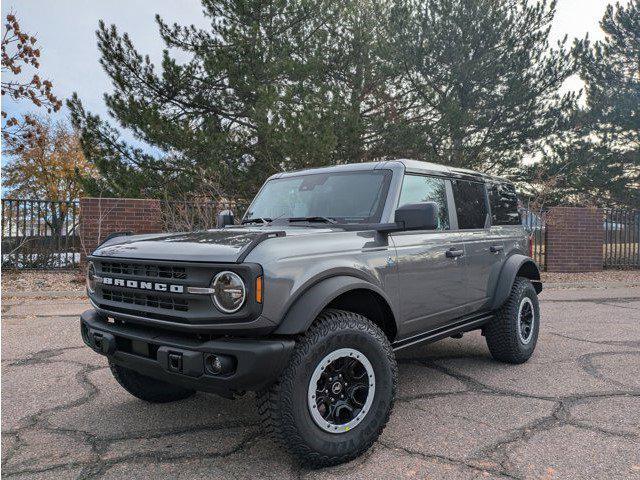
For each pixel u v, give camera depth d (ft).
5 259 38.93
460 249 14.12
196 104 53.62
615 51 74.54
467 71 55.98
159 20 52.31
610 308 29.01
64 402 13.14
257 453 10.19
